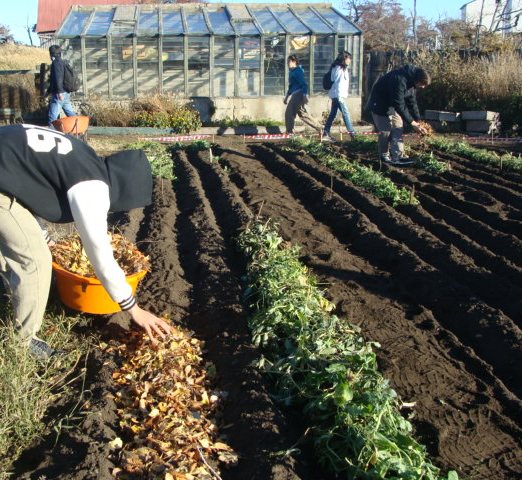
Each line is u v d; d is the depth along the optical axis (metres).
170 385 4.55
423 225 8.77
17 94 21.47
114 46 21.42
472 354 5.33
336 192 10.70
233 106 21.98
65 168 4.27
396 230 8.45
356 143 15.69
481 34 25.34
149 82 21.83
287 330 5.24
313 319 5.31
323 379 4.48
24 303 4.73
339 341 5.05
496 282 6.59
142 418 4.32
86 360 5.05
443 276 6.66
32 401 4.27
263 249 7.13
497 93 19.80
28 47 43.62
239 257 7.48
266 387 4.66
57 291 6.00
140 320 4.58
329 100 22.17
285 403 4.51
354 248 7.98
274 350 5.17
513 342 5.41
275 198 10.25
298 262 7.11
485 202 9.87
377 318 5.97
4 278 4.90
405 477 3.61
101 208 4.21
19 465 3.98
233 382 4.73
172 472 3.63
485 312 5.89
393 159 12.90
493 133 18.67
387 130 12.73
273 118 22.28
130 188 4.40
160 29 21.52
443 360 5.25
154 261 7.12
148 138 18.34
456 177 11.55
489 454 4.18
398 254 7.36
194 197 10.06
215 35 21.55
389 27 41.12
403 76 12.11
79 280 5.22
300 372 4.78
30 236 4.60
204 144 15.85
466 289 6.36
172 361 4.80
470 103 20.14
